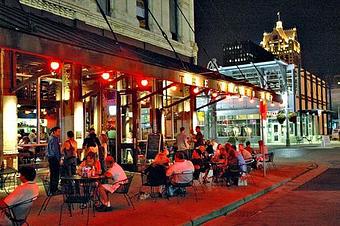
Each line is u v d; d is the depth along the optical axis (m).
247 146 21.31
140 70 13.84
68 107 18.02
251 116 59.22
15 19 11.95
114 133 20.78
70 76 18.06
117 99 19.98
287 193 15.08
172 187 13.37
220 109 55.25
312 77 70.12
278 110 52.31
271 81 55.03
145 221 9.88
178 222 9.82
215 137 40.72
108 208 11.03
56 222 9.66
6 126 14.95
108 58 12.38
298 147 48.00
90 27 19.05
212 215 11.01
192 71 18.16
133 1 22.50
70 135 14.17
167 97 25.58
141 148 22.20
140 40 22.67
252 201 13.58
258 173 20.38
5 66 14.99
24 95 17.58
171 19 27.03
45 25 13.45
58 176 12.90
